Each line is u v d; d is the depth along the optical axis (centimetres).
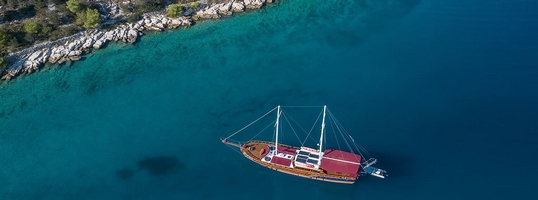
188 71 10250
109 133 8844
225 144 8444
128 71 10312
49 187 7919
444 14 11550
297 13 11956
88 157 8400
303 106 9119
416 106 8950
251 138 8488
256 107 9181
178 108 9288
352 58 10319
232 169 8006
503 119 8544
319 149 7788
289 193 7650
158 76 10144
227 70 10212
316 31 11300
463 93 9162
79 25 11150
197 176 7931
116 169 8144
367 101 9125
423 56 10206
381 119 8712
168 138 8656
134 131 8850
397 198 7381
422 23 11294
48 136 8862
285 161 7712
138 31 11312
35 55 10462
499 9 11531
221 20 11738
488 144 8106
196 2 11944
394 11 11806
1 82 10062
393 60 10150
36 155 8500
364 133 8438
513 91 9131
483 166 7744
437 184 7531
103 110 9356
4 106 9538
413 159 7925
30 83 10050
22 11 11238
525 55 10006
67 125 9069
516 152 7931
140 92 9744
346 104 9088
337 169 7425
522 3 11650
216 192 7675
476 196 7325
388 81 9588
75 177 8062
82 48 10800
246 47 10900
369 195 7469
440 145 8144
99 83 10019
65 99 9656
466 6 11744
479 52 10188
